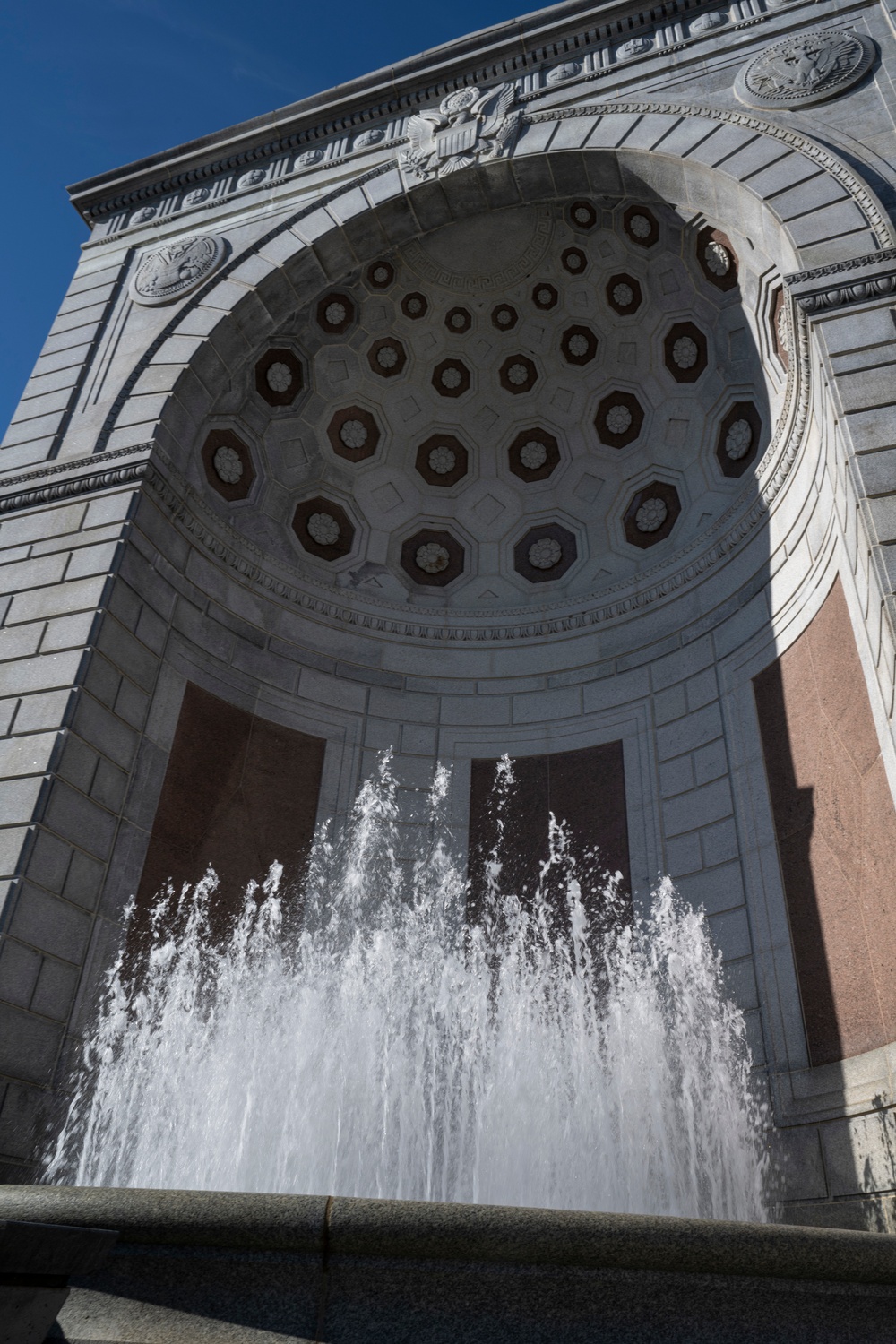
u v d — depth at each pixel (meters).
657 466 13.80
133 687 10.42
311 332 13.99
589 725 12.36
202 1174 8.45
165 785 10.49
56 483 11.43
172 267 13.82
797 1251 3.79
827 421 9.35
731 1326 3.70
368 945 10.88
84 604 10.22
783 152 11.02
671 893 10.48
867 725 8.75
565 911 10.99
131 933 9.42
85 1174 8.05
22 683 9.83
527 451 14.97
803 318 9.60
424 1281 3.70
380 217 13.48
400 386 14.98
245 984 9.98
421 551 14.77
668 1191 8.45
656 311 13.66
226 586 12.30
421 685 13.23
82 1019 8.63
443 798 12.29
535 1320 3.65
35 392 12.93
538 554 14.45
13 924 8.23
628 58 13.38
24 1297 3.29
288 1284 3.69
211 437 12.98
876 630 8.02
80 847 9.19
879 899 8.28
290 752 12.01
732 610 11.51
